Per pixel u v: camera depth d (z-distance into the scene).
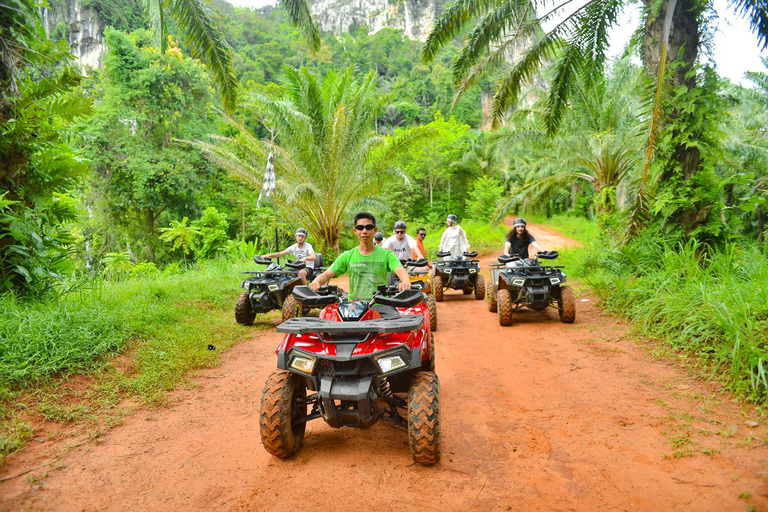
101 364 4.95
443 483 3.02
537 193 22.84
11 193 6.93
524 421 3.94
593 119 18.25
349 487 3.00
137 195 26.41
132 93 26.86
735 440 3.34
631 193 8.47
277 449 3.27
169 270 17.20
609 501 2.77
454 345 6.48
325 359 3.24
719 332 4.96
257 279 7.60
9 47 6.62
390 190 39.59
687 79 8.45
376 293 3.80
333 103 18.50
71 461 3.33
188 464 3.34
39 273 6.77
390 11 164.62
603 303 7.97
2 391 3.99
